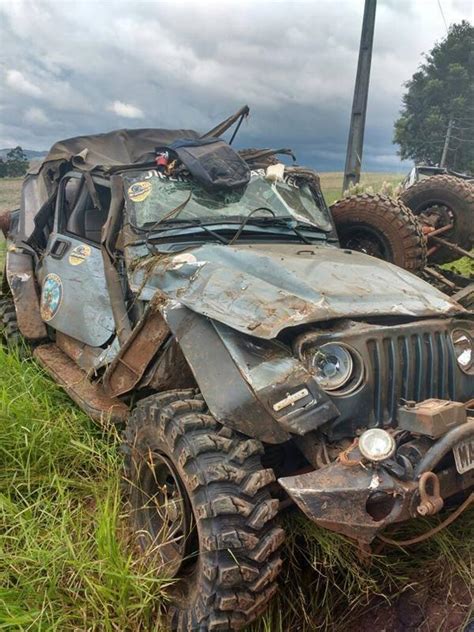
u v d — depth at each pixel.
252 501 2.55
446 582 3.00
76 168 5.05
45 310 4.89
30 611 2.56
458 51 28.84
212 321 3.03
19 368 4.56
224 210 4.36
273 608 2.82
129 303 4.08
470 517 3.20
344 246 5.28
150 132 6.31
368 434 2.42
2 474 3.47
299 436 2.75
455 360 3.19
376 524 2.37
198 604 2.55
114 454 3.55
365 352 2.88
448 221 6.23
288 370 2.75
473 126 28.19
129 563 2.73
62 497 3.18
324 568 2.99
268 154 5.38
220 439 2.70
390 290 3.36
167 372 3.45
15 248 5.78
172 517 2.90
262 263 3.41
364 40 10.59
